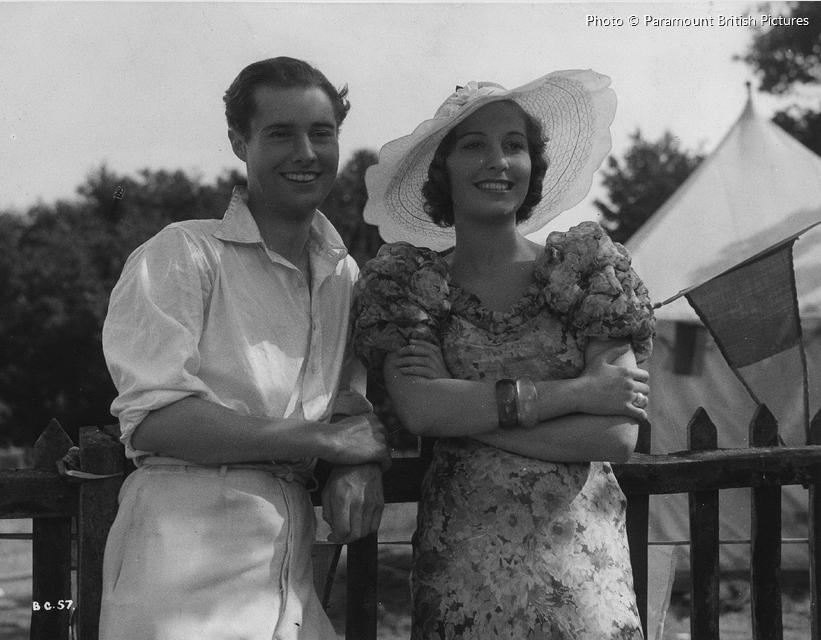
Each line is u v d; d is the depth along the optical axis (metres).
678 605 5.93
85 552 2.49
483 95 2.42
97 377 16.94
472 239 2.51
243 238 2.34
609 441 2.35
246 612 2.23
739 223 6.50
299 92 2.32
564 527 2.36
